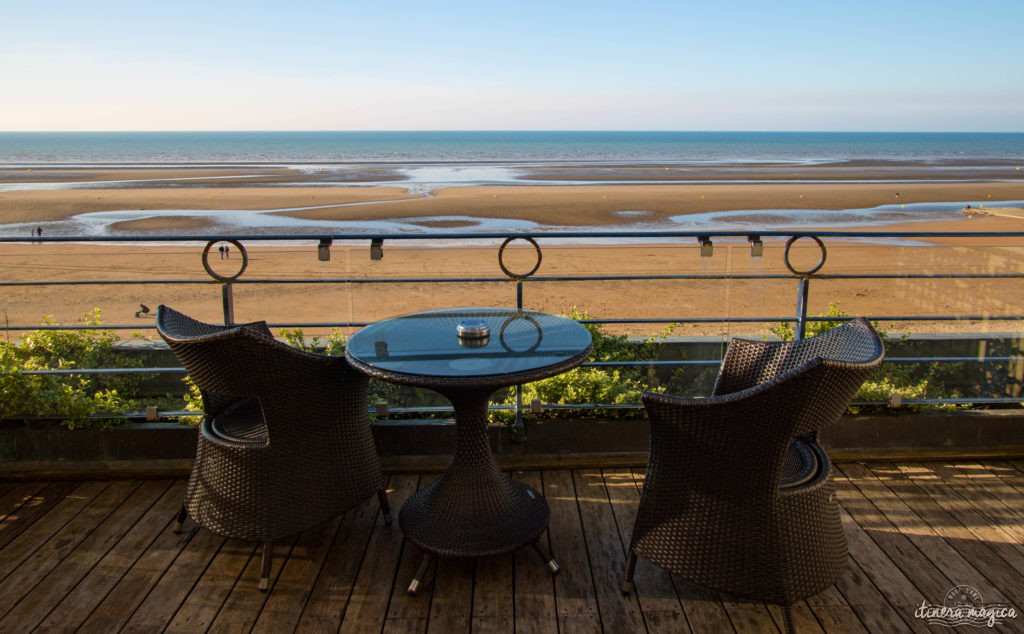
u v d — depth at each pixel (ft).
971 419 11.51
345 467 9.17
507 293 33.96
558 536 9.62
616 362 12.39
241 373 7.91
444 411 12.22
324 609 8.07
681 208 88.33
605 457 11.57
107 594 8.33
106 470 11.32
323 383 8.60
